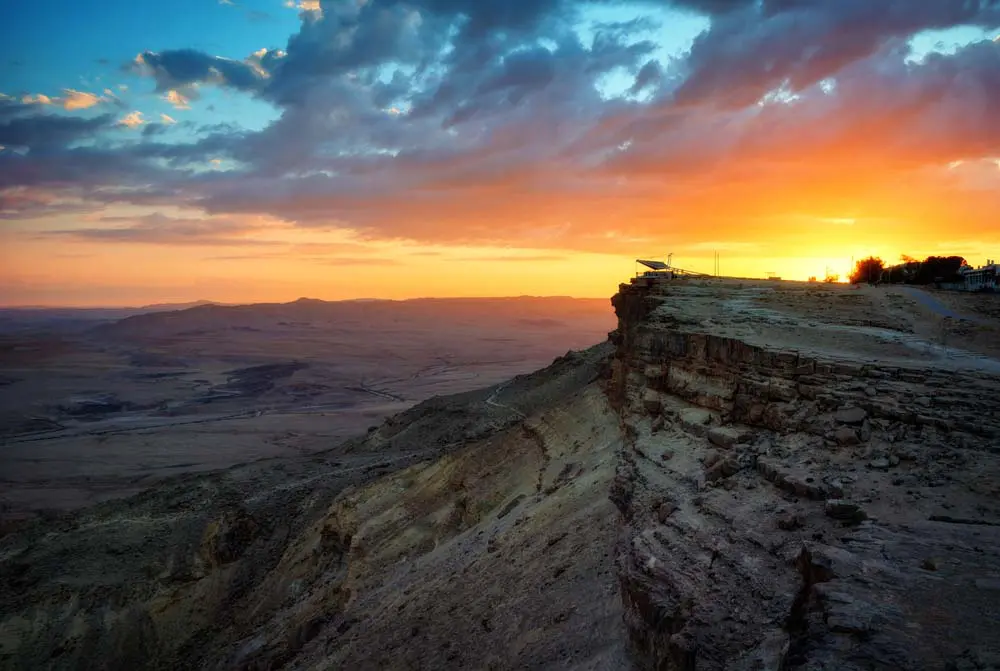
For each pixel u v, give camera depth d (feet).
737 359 111.04
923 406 82.48
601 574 84.48
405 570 150.10
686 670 52.21
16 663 189.67
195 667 182.09
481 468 187.42
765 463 79.87
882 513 62.49
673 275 185.78
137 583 214.48
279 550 222.48
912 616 45.14
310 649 133.08
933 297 153.38
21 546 247.29
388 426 367.04
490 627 91.25
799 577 56.29
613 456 131.85
